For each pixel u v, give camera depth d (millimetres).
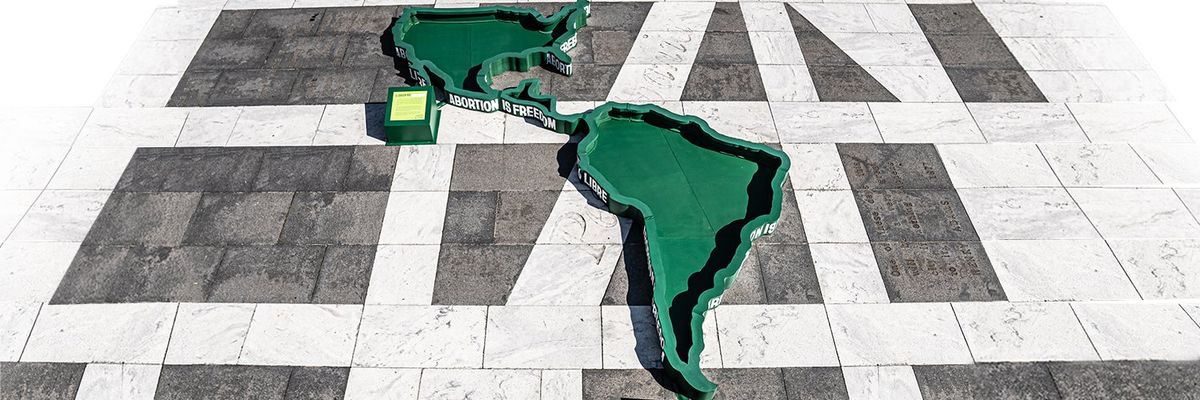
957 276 7430
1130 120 9438
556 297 7195
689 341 6766
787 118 9406
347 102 9602
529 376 6582
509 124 9234
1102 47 10719
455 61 10117
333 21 11109
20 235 7801
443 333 6891
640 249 7656
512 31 10672
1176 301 7250
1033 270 7504
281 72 10117
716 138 8516
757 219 7438
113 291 7270
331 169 8578
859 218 8016
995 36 10961
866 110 9562
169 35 10773
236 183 8414
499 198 8227
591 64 10289
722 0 11727
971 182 8508
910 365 6691
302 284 7312
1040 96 9844
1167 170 8695
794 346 6809
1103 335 6941
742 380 6566
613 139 8859
